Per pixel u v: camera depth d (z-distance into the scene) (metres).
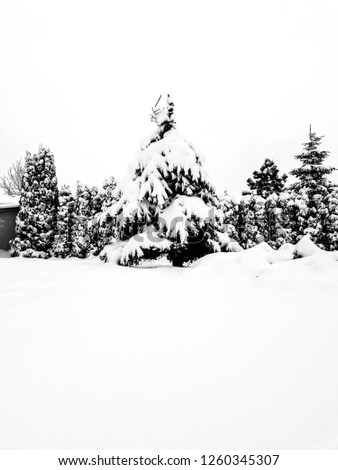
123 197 10.12
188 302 4.55
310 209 19.88
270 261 7.88
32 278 6.39
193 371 2.56
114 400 2.14
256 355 2.87
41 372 2.49
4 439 1.76
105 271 7.54
